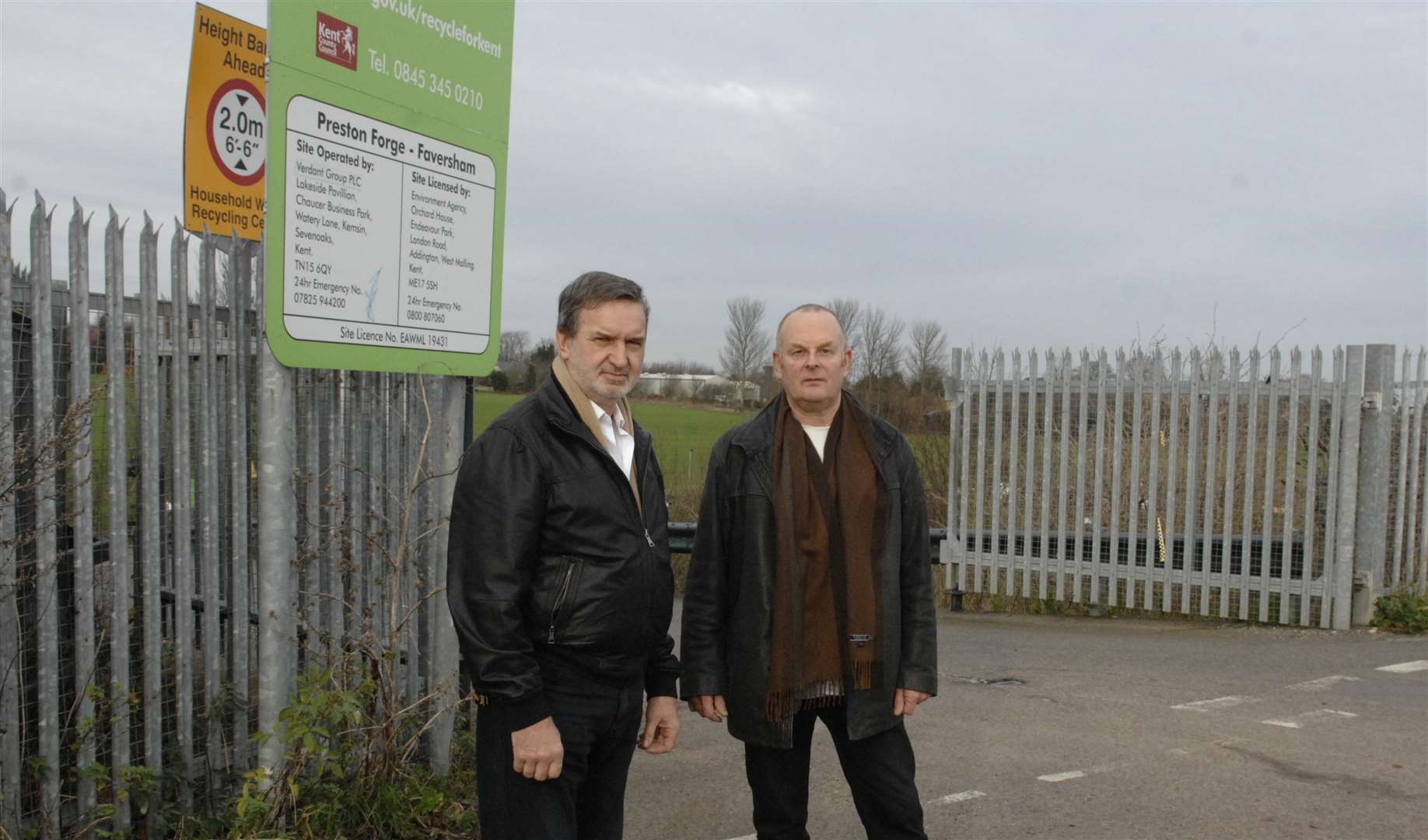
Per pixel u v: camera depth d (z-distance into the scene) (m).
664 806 4.57
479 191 4.27
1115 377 8.83
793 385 3.27
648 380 36.62
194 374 3.84
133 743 3.71
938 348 29.17
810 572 3.24
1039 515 9.40
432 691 4.45
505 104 4.35
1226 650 7.55
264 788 3.69
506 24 4.31
